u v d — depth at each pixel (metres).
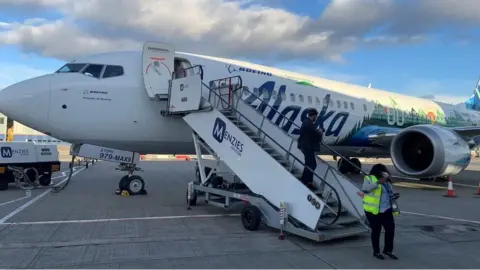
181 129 10.45
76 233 6.51
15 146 12.65
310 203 6.19
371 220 5.46
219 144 8.11
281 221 6.34
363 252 5.68
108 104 9.81
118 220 7.64
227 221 7.68
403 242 6.31
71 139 9.80
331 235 5.99
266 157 7.07
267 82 12.08
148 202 9.92
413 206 10.16
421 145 13.66
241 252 5.55
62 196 10.90
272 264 5.03
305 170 7.32
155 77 10.10
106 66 10.22
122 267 4.79
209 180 9.09
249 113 9.23
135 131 10.13
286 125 12.12
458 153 11.98
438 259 5.39
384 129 15.14
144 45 10.06
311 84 13.33
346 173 19.84
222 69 11.35
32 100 9.25
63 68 10.32
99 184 14.01
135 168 11.34
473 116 21.41
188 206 9.05
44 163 13.43
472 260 5.35
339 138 13.93
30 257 5.15
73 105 9.55
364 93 15.27
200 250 5.61
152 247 5.71
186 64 10.89
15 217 7.84
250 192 7.82
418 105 17.55
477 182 17.06
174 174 18.69
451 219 8.31
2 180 12.30
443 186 15.23
